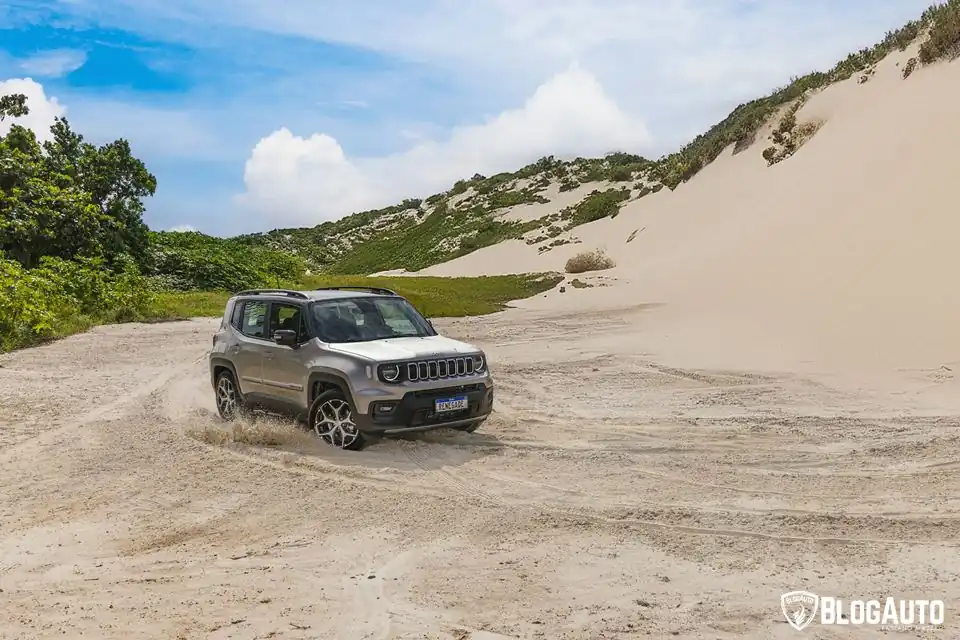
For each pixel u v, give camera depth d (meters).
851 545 5.18
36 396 11.52
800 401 9.84
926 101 23.39
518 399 10.82
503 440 8.41
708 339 14.98
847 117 30.14
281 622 4.23
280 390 8.87
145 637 4.08
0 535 5.81
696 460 7.42
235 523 6.01
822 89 34.88
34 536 5.78
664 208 39.88
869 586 4.53
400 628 4.13
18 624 4.27
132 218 32.28
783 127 33.97
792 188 26.75
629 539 5.41
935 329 12.27
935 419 8.50
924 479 6.50
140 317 24.27
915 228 17.09
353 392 7.85
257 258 38.66
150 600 4.57
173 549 5.48
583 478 6.94
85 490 6.93
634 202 49.09
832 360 11.90
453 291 32.00
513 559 5.10
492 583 4.72
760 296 18.50
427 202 101.31
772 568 4.84
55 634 4.13
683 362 13.15
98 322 22.83
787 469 7.01
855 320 13.91
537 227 62.84
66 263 24.61
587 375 12.66
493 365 14.01
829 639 3.90
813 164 27.73
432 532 5.68
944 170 18.52
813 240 20.56
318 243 96.00
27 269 25.48
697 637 3.96
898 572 4.71
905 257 16.11
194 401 11.26
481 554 5.22
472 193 85.75
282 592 4.66
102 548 5.52
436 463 7.52
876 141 23.80
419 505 6.29
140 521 6.09
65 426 9.55
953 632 3.94
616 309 21.88
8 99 31.53
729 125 45.19
